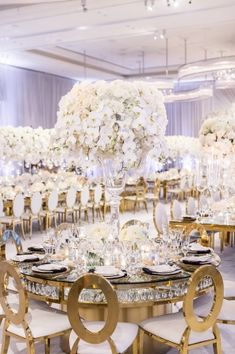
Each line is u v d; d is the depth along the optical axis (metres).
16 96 15.31
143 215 12.48
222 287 3.29
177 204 7.86
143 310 3.88
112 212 4.00
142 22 9.37
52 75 16.91
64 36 10.41
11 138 10.77
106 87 3.54
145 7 8.36
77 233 4.65
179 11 8.70
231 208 7.79
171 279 3.58
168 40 12.79
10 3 8.41
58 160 3.97
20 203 8.94
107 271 3.64
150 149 3.72
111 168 3.81
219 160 8.28
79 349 3.13
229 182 8.38
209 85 14.16
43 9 8.55
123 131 3.50
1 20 9.16
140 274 3.69
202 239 5.25
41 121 16.39
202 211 7.67
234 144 7.73
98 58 15.14
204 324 3.27
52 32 10.03
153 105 3.63
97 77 17.75
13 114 15.20
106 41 12.70
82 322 3.31
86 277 2.96
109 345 3.15
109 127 3.49
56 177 12.09
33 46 11.38
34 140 11.12
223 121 7.78
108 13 8.75
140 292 3.53
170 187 15.63
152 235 9.27
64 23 9.37
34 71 16.05
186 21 9.38
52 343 4.24
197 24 9.62
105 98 3.51
